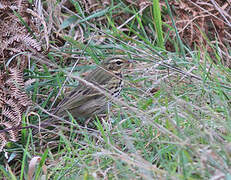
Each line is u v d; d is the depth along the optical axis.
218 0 14.66
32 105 11.01
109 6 14.36
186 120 9.52
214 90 10.76
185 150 7.43
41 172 9.64
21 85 10.88
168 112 9.99
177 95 11.21
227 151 7.28
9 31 10.97
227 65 12.95
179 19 14.31
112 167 8.34
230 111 9.54
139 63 12.84
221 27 14.16
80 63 13.19
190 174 7.36
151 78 11.88
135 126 10.36
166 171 7.54
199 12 14.23
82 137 10.95
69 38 12.68
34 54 11.56
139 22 13.55
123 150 9.32
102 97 11.77
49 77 11.70
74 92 11.68
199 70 11.49
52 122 11.20
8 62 10.86
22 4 11.11
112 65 12.19
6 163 10.19
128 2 14.49
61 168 9.27
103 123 10.77
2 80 10.77
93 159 9.12
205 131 7.62
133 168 8.14
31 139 10.24
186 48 13.12
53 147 10.69
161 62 11.79
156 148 8.70
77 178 8.09
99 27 14.28
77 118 12.26
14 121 10.57
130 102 11.22
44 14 13.50
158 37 13.34
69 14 14.26
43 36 11.43
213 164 7.44
